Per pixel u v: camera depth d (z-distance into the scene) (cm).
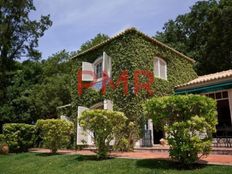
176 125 902
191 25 3881
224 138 1387
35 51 3519
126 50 1823
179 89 1952
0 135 1989
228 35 3150
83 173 984
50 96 3228
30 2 3416
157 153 1355
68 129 1672
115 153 1427
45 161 1333
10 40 3309
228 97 1642
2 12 3278
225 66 3306
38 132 2095
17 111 2983
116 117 1250
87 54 2195
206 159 1024
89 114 1227
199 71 3516
